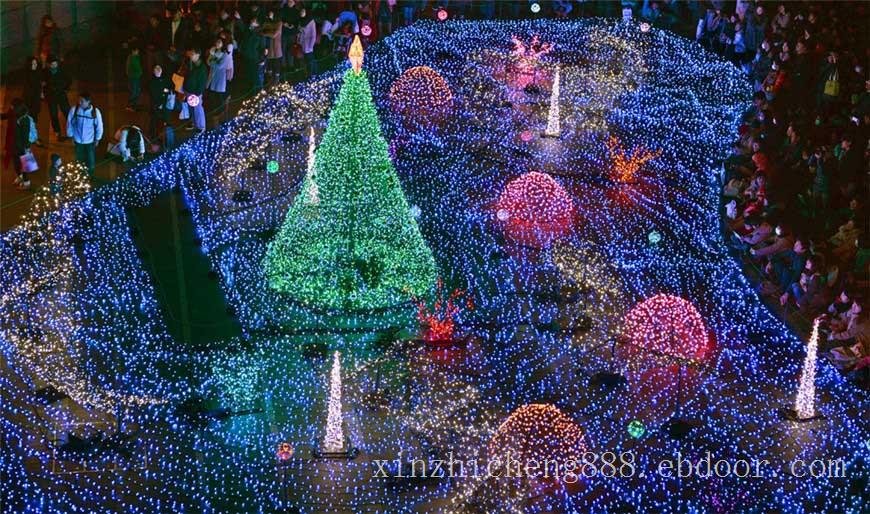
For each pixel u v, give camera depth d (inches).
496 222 1393.9
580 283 1269.7
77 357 1101.7
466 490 962.1
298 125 1619.1
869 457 1019.3
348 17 1891.0
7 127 1369.3
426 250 1213.7
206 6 1807.3
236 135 1574.8
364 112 1124.5
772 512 954.7
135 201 1379.2
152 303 1190.3
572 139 1641.2
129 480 962.7
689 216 1434.5
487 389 1088.2
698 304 1240.2
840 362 1131.9
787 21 1878.7
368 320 1176.2
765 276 1289.4
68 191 1378.0
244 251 1295.5
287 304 1195.3
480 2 2128.4
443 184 1491.1
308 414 1045.8
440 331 1149.7
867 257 1230.3
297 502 948.6
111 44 1790.1
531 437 975.0
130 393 1058.7
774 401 1087.6
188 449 998.4
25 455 979.9
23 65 1675.7
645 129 1680.6
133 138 1453.0
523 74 1844.2
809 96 1640.0
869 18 1870.1
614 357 1137.4
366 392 1074.1
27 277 1214.3
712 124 1706.4
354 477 975.6
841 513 959.0
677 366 1125.1
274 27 1769.2
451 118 1684.3
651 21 2110.0
